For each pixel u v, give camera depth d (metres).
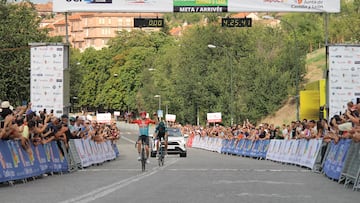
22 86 59.12
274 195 16.72
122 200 15.34
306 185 20.28
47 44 35.88
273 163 35.81
